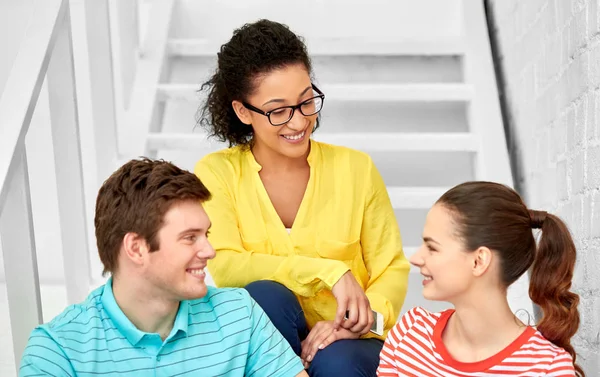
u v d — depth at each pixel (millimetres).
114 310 1520
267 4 3445
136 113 2885
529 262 1525
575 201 2174
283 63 1838
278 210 2020
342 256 1977
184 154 3297
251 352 1633
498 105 2889
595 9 2033
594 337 1960
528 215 1547
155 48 3117
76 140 2348
